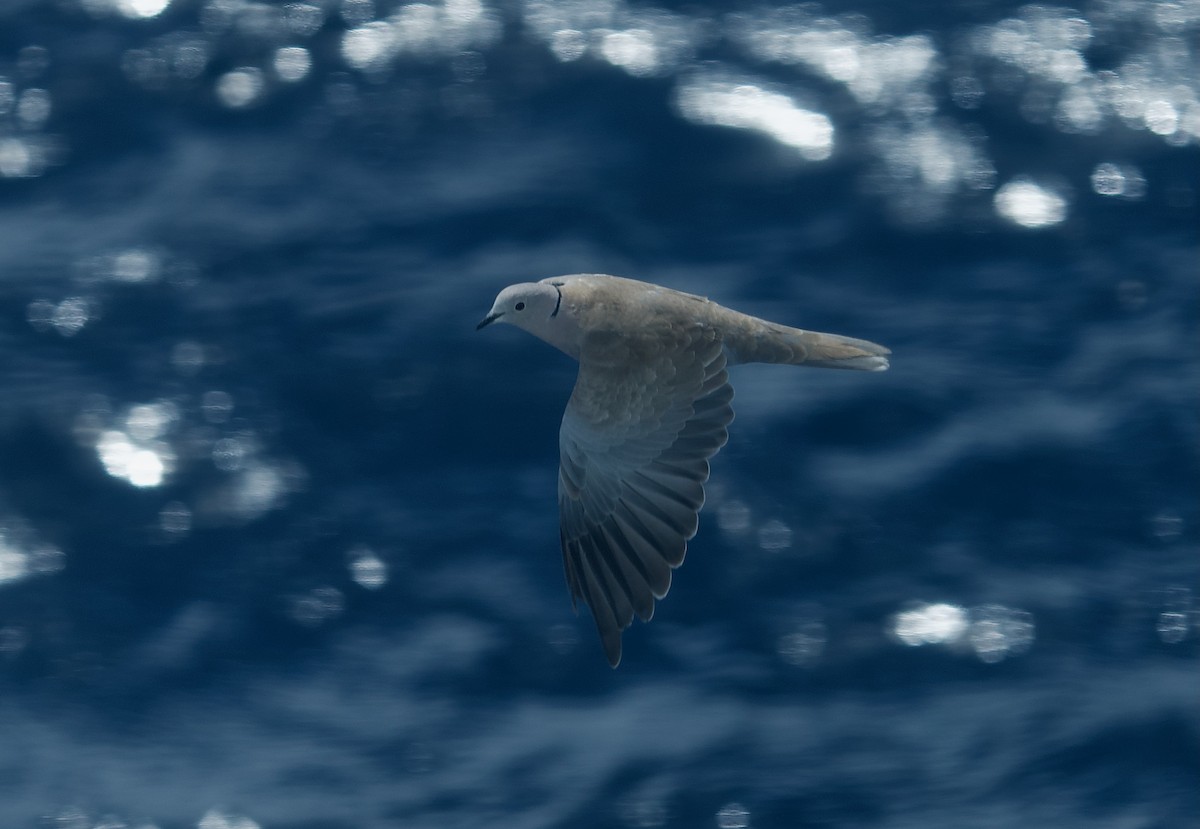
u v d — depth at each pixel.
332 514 22.84
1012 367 25.23
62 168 29.73
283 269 27.17
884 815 18.41
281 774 19.12
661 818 18.33
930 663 20.50
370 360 25.27
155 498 23.14
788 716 19.72
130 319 26.14
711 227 28.33
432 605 21.45
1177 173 29.09
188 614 21.50
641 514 9.38
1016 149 29.58
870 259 27.61
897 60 31.31
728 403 9.54
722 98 30.77
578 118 30.58
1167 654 20.48
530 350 25.45
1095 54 31.14
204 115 30.95
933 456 23.42
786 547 22.03
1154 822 18.08
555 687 20.20
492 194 28.88
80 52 32.16
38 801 18.95
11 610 21.59
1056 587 21.50
